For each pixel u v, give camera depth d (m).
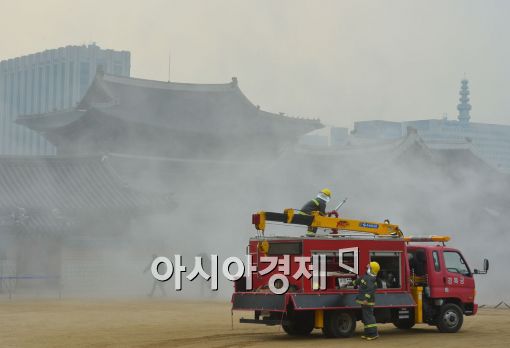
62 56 170.38
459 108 158.38
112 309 27.95
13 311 26.53
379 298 19.02
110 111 56.75
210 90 64.12
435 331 20.75
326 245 18.36
